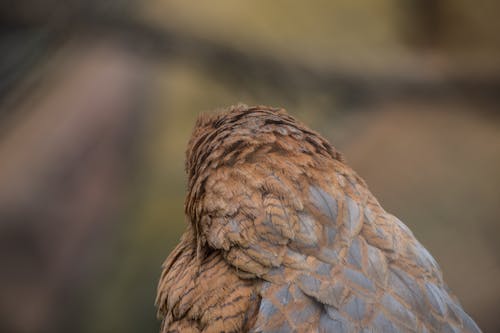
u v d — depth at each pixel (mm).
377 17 16188
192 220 5309
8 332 14609
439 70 13328
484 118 13523
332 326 4555
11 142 15031
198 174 5340
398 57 14094
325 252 4789
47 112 14906
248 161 5090
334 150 5285
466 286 12977
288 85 13094
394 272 4816
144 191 15828
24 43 12594
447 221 13555
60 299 14953
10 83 13117
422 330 4656
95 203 15273
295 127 5281
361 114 13500
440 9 16141
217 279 4902
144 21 12930
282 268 4777
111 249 15414
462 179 13789
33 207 14953
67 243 15062
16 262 14766
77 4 12312
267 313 4633
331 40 15555
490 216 13477
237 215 4941
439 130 13758
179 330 4938
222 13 14633
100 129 15336
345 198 4984
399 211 13602
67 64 13859
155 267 15383
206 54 13141
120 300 15156
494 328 12695
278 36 15039
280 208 4875
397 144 13711
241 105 5738
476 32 15898
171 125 15992
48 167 15078
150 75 15289
